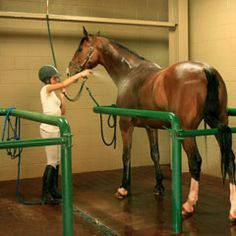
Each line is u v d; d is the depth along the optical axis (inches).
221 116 136.1
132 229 131.0
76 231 130.5
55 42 219.1
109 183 201.0
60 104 171.9
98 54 180.1
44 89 165.2
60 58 220.7
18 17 197.6
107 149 232.4
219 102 133.4
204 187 186.5
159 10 240.5
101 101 229.9
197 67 132.2
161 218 142.1
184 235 123.4
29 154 215.0
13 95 211.8
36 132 216.5
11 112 134.0
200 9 217.6
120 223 137.6
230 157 128.0
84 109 226.1
